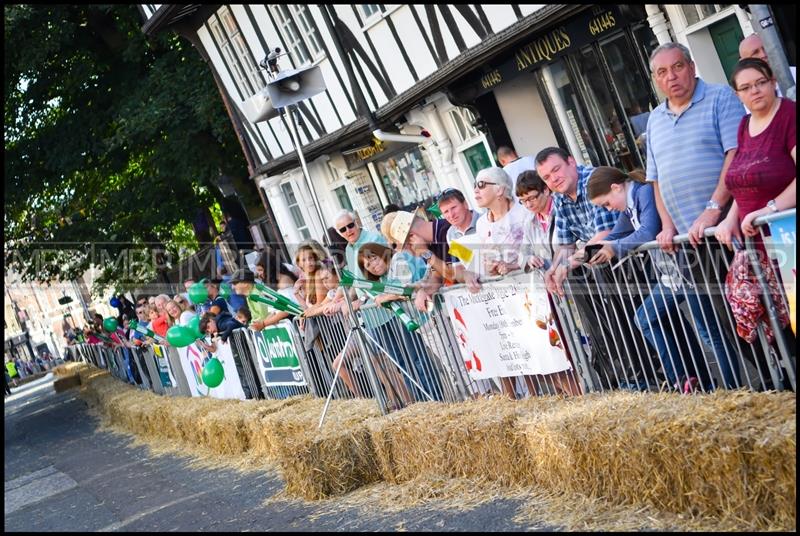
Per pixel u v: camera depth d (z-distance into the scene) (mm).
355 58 17234
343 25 17141
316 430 8562
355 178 20406
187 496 10047
